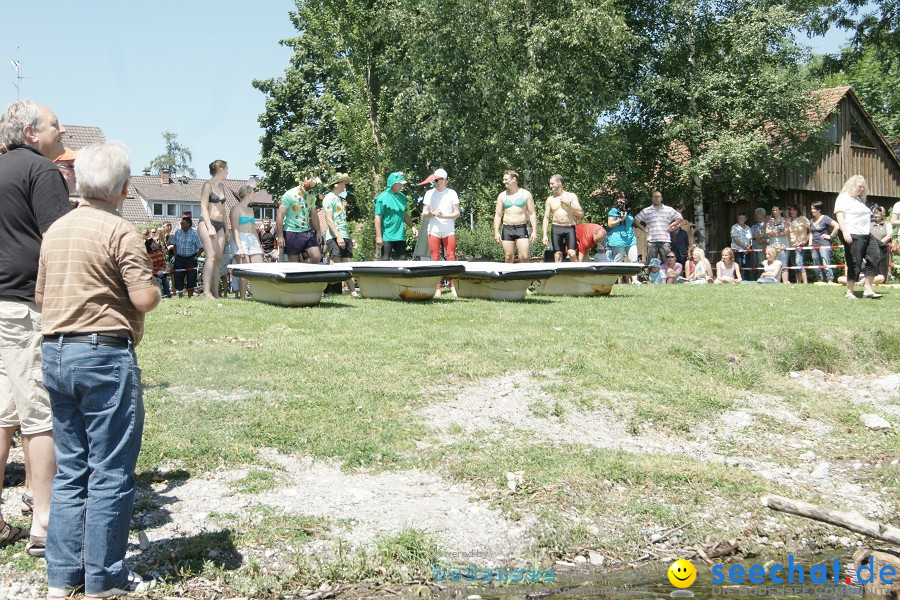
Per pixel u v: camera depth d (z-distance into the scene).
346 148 35.53
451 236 13.73
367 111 34.75
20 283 4.37
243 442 5.98
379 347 8.41
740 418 7.47
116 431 3.87
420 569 4.62
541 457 6.11
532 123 27.27
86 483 3.99
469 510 5.30
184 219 17.94
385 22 29.06
